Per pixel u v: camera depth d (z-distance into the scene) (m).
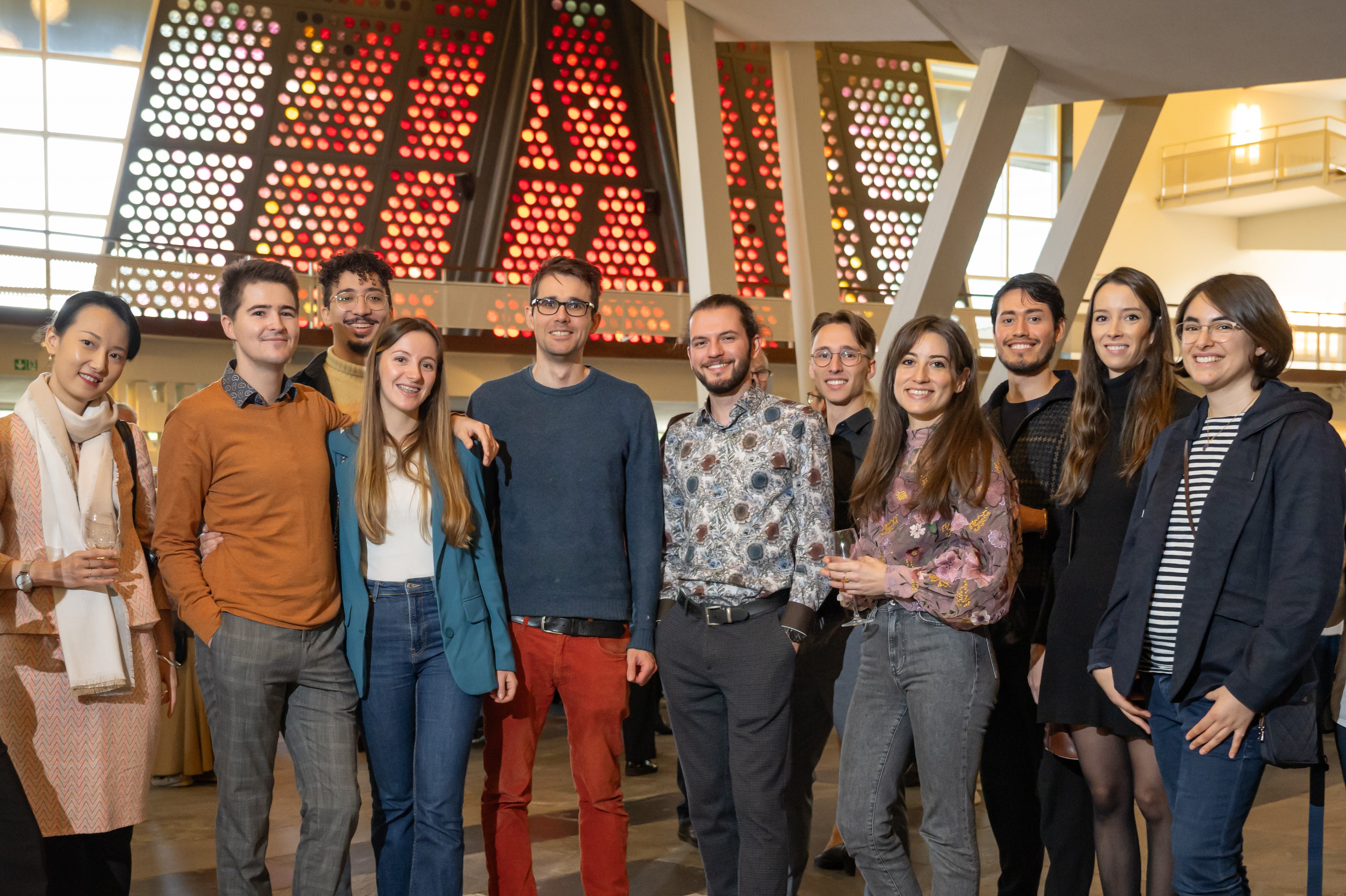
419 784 2.53
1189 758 2.11
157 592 2.63
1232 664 2.05
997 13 6.43
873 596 2.35
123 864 2.53
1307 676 2.06
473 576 2.55
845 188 15.07
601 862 2.66
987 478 2.31
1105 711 2.39
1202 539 2.12
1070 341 16.27
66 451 2.46
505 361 12.23
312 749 2.46
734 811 2.68
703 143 8.18
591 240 13.60
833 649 2.95
